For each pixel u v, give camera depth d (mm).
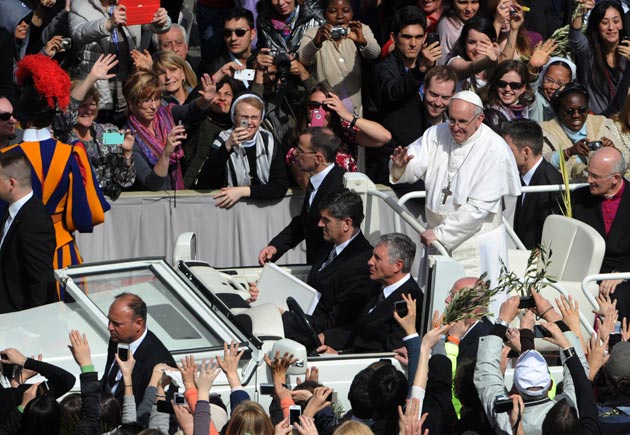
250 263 40906
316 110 40875
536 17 50500
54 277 32938
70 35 43531
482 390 26188
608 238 38656
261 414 23094
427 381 25359
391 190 40781
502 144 35781
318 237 37250
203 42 46844
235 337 29703
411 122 41938
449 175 36125
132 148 40344
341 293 33531
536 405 25734
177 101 42688
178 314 30484
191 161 41656
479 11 45844
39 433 24453
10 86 43500
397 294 31969
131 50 44250
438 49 41688
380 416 25250
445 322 26000
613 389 27094
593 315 36250
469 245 35938
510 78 42781
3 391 26938
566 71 46406
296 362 28969
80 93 39062
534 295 27547
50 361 29125
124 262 32781
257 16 46844
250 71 41781
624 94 48281
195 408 23859
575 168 42312
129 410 25922
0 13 44062
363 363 30031
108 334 30219
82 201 35469
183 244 35906
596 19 47781
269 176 40781
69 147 35406
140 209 40188
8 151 34312
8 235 32938
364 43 42875
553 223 38781
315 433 23281
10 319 30844
